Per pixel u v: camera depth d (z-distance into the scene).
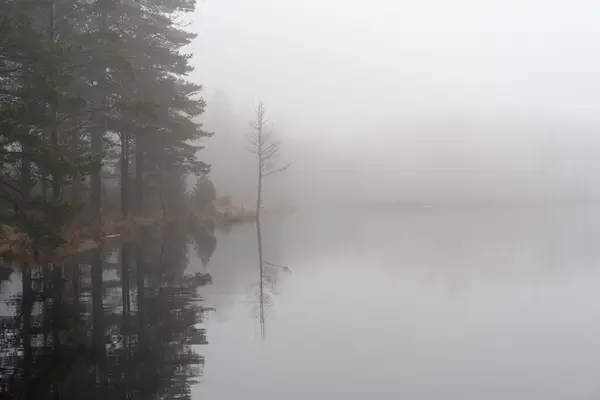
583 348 7.21
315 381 5.93
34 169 18.55
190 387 5.77
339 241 24.05
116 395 5.55
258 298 10.97
